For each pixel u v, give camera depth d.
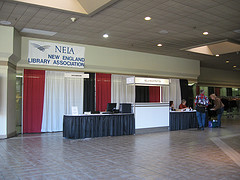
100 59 10.89
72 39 9.70
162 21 7.58
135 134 9.06
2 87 8.10
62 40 9.83
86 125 8.09
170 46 10.92
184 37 9.44
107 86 11.24
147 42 10.20
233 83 19.84
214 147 6.62
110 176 4.11
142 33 8.90
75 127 7.92
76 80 10.49
